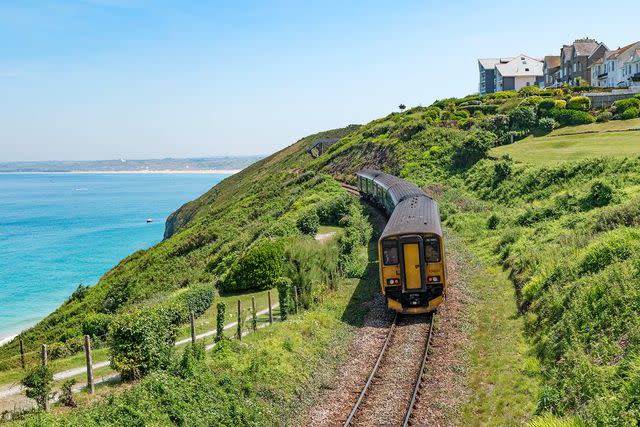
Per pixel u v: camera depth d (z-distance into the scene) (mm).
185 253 48844
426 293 20578
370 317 21047
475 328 18828
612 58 80312
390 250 20734
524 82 109875
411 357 16828
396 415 13531
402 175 55062
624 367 11789
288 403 14672
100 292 42938
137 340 15055
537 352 15562
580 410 11484
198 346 15641
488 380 14883
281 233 35438
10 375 17219
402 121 76875
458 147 55312
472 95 87062
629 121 51812
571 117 56438
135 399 12406
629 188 28281
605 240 19047
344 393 15055
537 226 28922
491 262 26750
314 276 24094
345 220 39031
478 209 38125
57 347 20500
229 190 103438
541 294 18875
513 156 47250
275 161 113250
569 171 35500
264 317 22609
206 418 12727
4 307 55250
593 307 15000
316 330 19281
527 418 12500
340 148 84750
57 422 11430
